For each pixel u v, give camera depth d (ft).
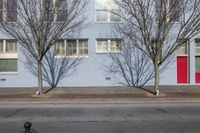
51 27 76.23
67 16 81.66
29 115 48.83
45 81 92.38
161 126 38.78
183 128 37.47
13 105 62.28
